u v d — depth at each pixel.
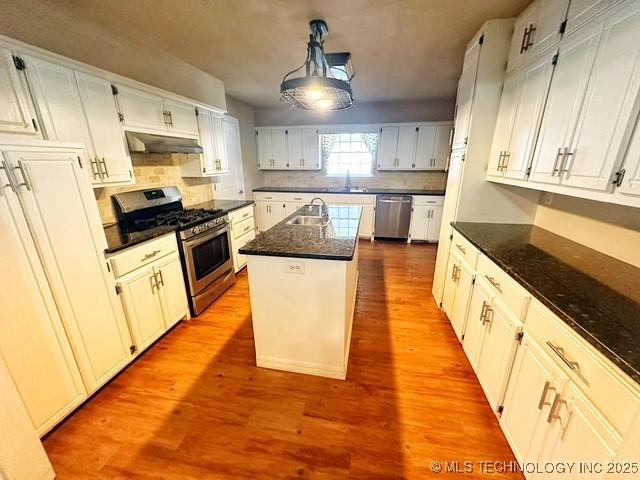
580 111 1.25
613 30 1.07
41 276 1.34
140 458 1.34
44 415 1.39
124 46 2.20
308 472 1.27
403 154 4.89
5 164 1.19
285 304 1.77
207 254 2.70
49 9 1.72
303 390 1.74
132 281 1.88
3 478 1.07
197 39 2.30
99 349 1.67
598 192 1.16
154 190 2.70
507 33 1.90
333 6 1.79
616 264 1.45
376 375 1.85
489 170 2.13
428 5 1.76
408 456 1.34
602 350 0.81
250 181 5.24
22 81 1.48
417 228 4.87
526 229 2.12
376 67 2.97
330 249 1.66
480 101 2.04
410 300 2.86
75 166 1.48
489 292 1.61
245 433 1.46
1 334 1.21
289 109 5.26
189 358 2.03
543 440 1.07
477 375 1.74
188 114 2.83
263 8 1.81
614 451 0.76
